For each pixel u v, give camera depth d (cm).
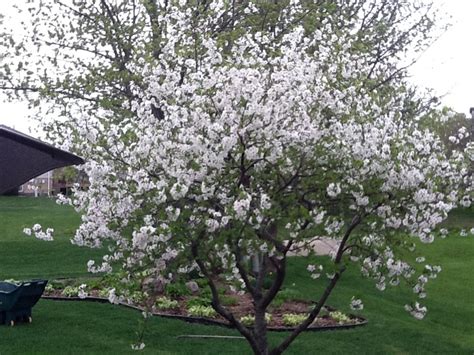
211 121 654
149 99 770
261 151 638
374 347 998
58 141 1122
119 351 908
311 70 697
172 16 927
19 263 1730
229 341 976
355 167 639
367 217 649
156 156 649
